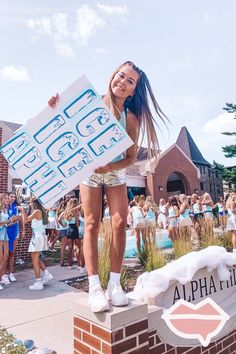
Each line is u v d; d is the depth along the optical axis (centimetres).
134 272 646
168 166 2181
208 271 282
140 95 223
